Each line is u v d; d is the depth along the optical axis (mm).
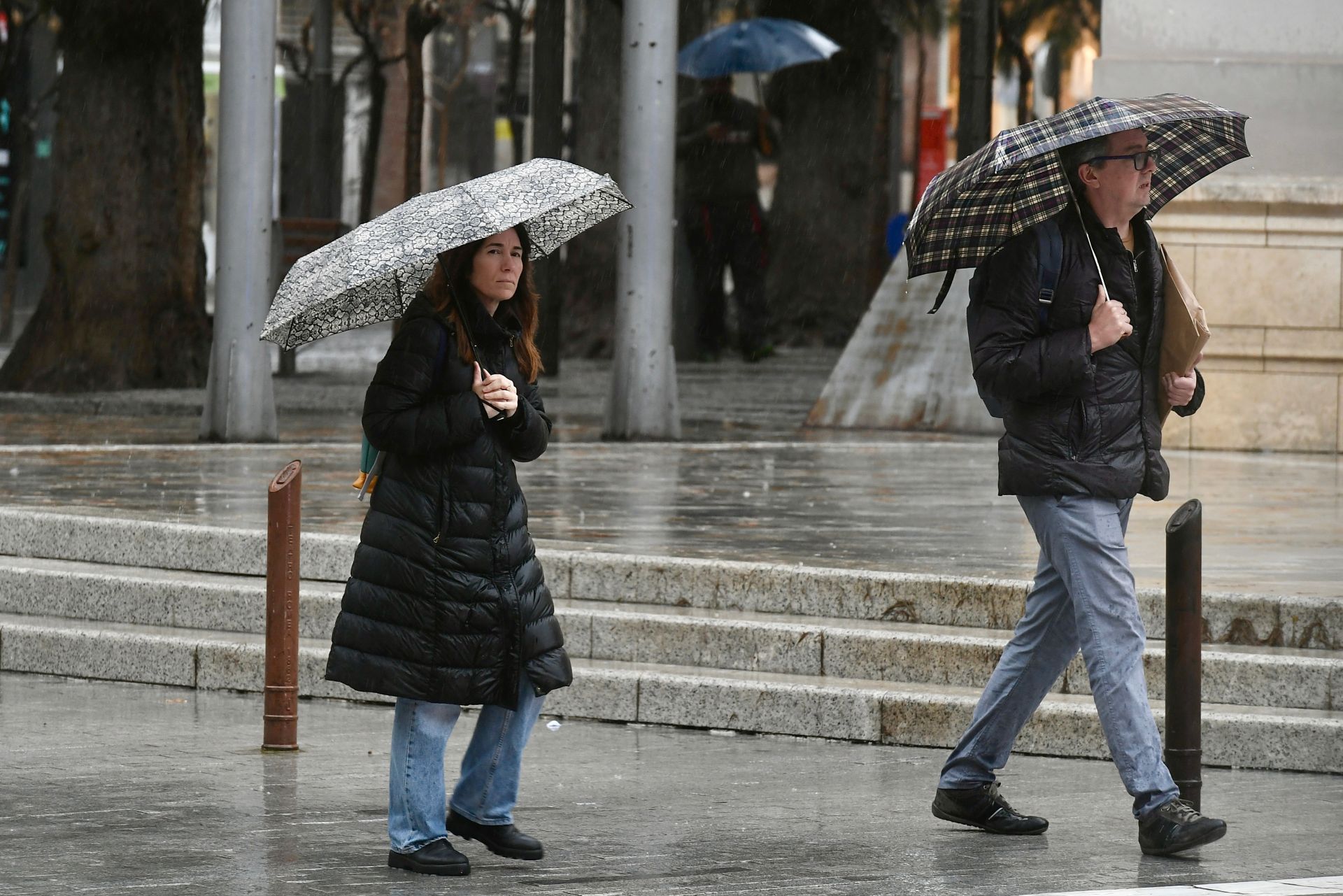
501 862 19000
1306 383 51344
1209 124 20438
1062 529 19250
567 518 35719
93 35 67562
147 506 36125
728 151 89812
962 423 55688
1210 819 18938
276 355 79500
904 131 151875
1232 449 51938
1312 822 20938
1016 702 20156
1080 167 19328
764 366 88438
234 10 49656
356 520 34469
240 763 24016
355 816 21047
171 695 29062
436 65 145750
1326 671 24828
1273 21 51312
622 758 24594
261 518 34312
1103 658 19141
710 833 20391
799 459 48500
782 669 27422
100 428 55281
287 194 116250
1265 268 51375
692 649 27969
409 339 18078
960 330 56781
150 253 68438
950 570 29234
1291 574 29312
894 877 18391
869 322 58469
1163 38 51844
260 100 50406
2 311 106625
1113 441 19266
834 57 101625
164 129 68688
